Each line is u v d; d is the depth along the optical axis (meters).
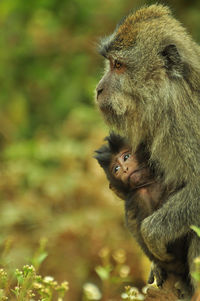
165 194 9.49
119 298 11.25
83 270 14.32
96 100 10.15
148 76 9.60
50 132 19.64
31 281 8.84
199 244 8.98
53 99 20.67
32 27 21.28
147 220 9.19
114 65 9.98
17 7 21.97
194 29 19.36
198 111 9.20
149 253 9.83
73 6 21.58
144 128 9.77
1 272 8.34
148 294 9.16
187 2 20.47
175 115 9.25
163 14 10.04
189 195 8.98
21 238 14.44
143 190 9.69
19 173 16.62
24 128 20.39
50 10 21.84
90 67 20.61
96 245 14.51
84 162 16.55
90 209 15.29
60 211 15.68
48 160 17.34
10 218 15.05
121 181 9.97
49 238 14.63
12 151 17.78
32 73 21.14
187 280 9.59
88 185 15.63
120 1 21.27
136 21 10.01
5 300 8.27
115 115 10.00
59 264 14.38
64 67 20.91
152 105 9.51
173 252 9.30
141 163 9.84
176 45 9.55
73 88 20.27
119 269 11.32
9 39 21.70
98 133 16.73
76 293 14.09
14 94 21.22
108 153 10.32
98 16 21.20
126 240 14.62
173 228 8.99
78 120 18.12
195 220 8.95
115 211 15.17
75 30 21.25
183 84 9.33
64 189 15.68
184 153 9.11
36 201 15.68
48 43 20.86
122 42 9.89
